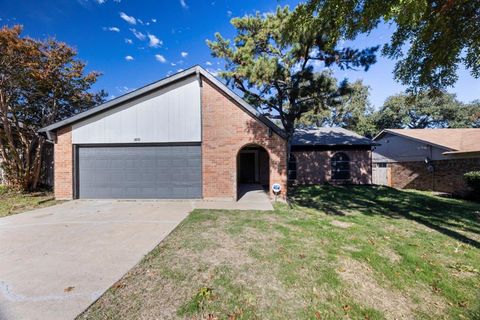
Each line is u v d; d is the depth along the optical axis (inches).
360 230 208.2
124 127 359.6
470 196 409.4
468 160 441.7
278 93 452.8
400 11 121.2
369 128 1098.7
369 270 134.0
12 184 438.9
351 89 399.9
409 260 146.9
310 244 173.0
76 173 363.3
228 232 200.5
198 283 118.6
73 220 242.4
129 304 101.2
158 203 335.9
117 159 363.6
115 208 301.6
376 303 104.7
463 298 109.3
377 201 360.2
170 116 358.3
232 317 93.7
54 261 144.0
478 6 153.1
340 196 405.7
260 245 170.6
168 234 195.9
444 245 174.1
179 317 93.3
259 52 436.1
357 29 168.9
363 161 596.7
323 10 168.7
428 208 310.3
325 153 598.2
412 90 220.2
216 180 356.5
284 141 355.6
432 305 104.3
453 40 165.9
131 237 188.7
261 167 657.6
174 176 361.7
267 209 294.5
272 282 120.3
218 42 428.5
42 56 424.8
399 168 605.3
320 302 104.4
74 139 358.9
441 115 1023.6
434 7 154.0
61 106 514.9
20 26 383.6
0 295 107.2
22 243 175.3
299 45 358.6
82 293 109.0
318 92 408.2
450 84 202.8
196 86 357.7
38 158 457.4
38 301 102.7
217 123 356.8
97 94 567.5
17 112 448.8
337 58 387.5
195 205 320.2
